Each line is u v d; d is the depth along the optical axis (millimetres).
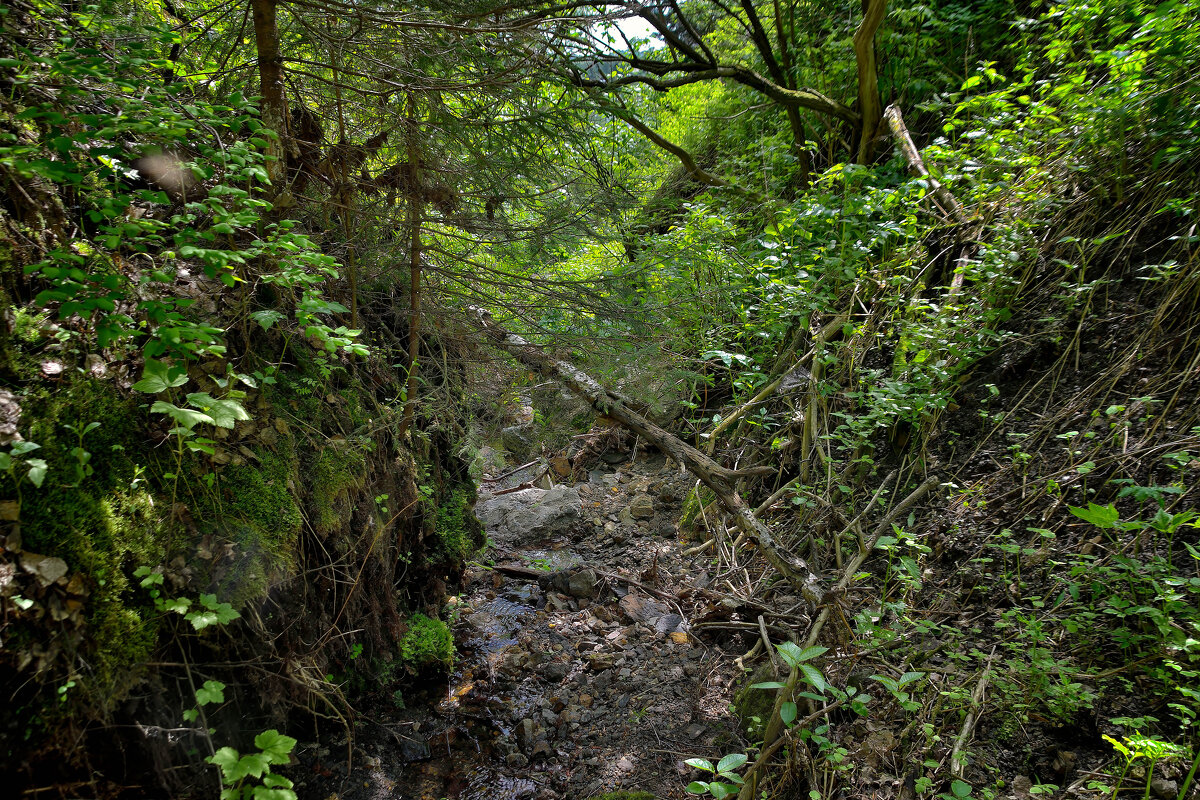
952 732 2139
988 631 2400
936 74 4828
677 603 3529
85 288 1562
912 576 2531
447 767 2520
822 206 4008
